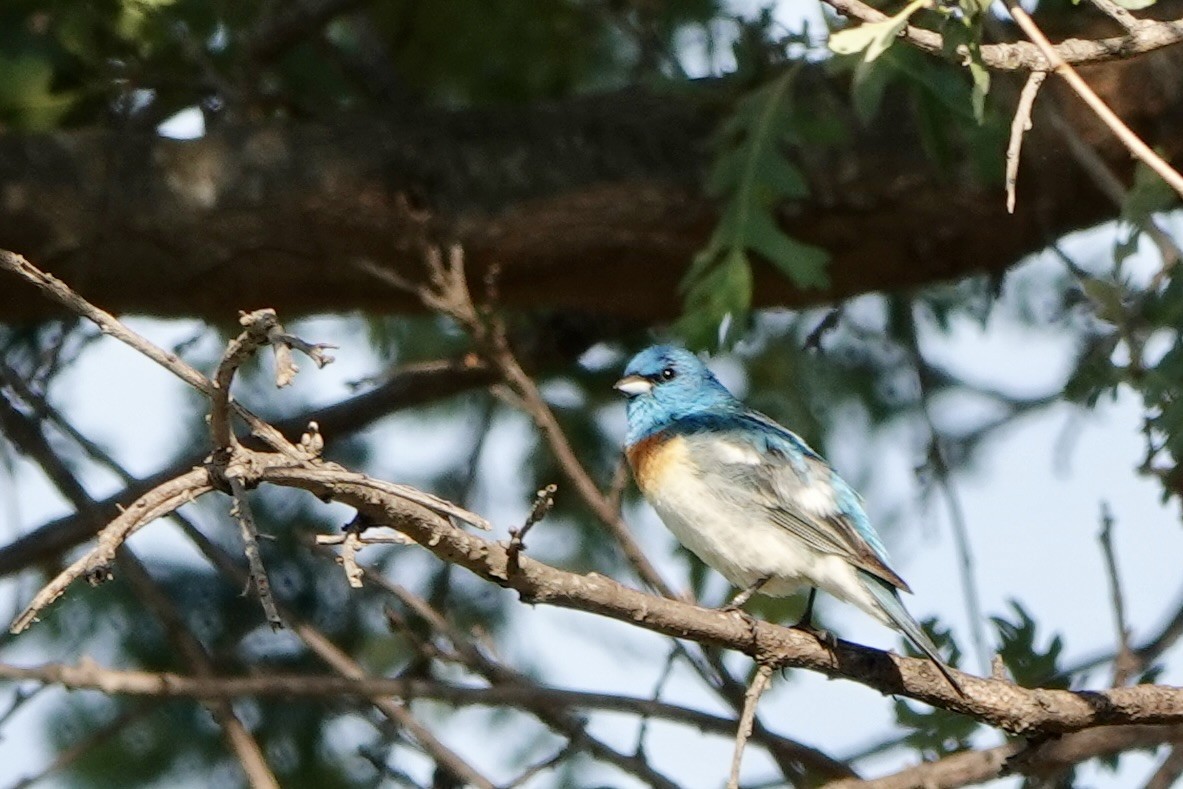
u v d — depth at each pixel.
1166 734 9.72
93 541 12.02
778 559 10.66
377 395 12.62
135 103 12.61
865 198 11.66
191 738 11.94
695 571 13.05
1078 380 10.14
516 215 11.58
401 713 10.05
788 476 10.83
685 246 11.66
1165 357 9.87
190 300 11.63
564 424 13.52
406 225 11.45
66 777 11.87
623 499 13.26
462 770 9.99
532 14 13.61
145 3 11.24
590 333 13.27
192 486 6.28
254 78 12.21
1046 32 11.64
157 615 10.28
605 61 13.98
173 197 11.30
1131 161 11.62
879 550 11.09
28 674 9.20
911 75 9.99
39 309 11.62
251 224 11.36
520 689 9.91
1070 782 10.57
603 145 11.73
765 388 13.49
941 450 12.05
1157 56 11.53
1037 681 10.38
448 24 13.77
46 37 11.90
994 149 10.42
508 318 13.47
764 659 8.07
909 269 12.07
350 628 12.34
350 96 13.78
